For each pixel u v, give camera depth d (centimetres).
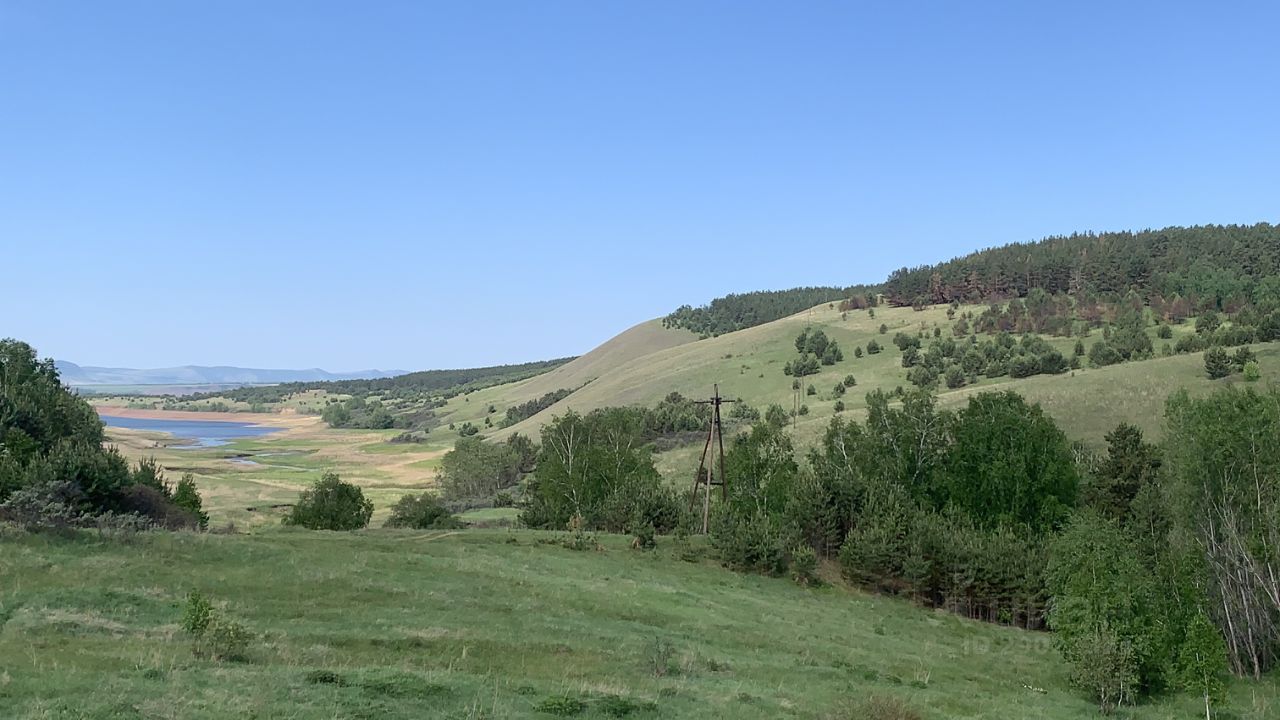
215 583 3175
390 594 3341
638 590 4291
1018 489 6706
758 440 7788
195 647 2142
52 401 6638
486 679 2134
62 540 3500
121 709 1501
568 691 2106
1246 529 4306
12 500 3834
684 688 2347
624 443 9100
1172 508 4634
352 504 7488
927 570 5509
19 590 2656
